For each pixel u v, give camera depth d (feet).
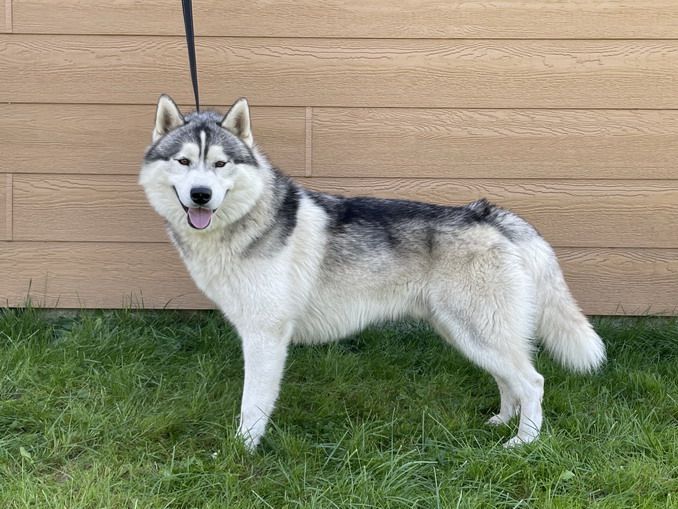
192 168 6.39
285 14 8.06
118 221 8.30
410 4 8.05
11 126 8.13
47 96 8.11
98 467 6.19
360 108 8.20
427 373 7.67
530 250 6.84
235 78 8.14
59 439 6.43
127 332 7.91
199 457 6.39
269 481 6.13
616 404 7.04
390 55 8.12
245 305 6.59
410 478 6.19
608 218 8.31
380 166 8.27
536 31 8.07
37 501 5.86
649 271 8.36
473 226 6.77
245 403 6.59
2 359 7.25
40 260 8.31
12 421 6.63
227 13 8.05
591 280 8.39
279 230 6.62
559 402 7.06
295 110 8.20
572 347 6.89
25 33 8.02
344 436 6.52
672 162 8.21
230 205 6.45
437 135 8.23
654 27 8.04
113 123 8.18
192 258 6.66
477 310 6.70
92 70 8.10
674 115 8.16
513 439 6.66
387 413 7.02
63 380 7.09
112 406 6.86
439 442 6.61
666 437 6.57
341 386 7.31
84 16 8.02
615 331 8.16
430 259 6.77
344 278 6.81
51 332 7.88
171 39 8.09
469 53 8.11
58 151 8.18
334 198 7.00
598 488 6.15
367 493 5.97
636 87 8.13
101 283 8.37
